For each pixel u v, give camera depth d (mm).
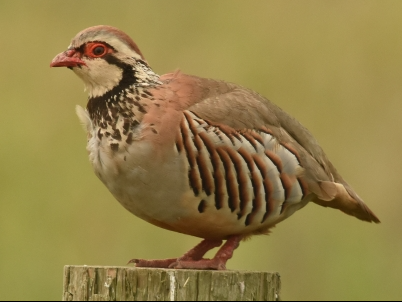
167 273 7883
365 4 16297
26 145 14266
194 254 9625
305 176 9289
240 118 8992
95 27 9180
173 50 15133
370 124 14477
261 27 15789
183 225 9148
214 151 8797
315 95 14695
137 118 8805
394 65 15219
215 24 15867
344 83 14906
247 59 15031
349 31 15844
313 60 15203
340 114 14555
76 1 16453
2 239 13359
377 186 14070
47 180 13953
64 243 13273
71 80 14930
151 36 15453
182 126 8742
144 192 8844
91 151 9047
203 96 9078
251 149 8953
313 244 13594
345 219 13797
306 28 15859
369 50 15438
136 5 16266
